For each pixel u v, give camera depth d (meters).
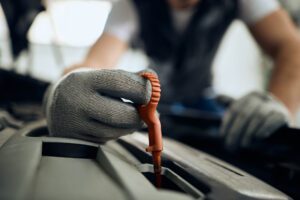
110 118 0.27
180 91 1.19
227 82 3.12
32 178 0.19
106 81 0.26
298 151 0.47
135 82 0.27
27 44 0.98
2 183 0.17
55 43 1.11
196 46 1.09
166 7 1.03
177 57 1.12
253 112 0.55
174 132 0.72
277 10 1.03
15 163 0.20
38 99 0.87
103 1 1.53
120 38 1.10
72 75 0.28
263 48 1.06
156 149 0.27
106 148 0.28
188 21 1.04
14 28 0.94
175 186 0.27
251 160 0.54
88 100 0.27
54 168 0.22
